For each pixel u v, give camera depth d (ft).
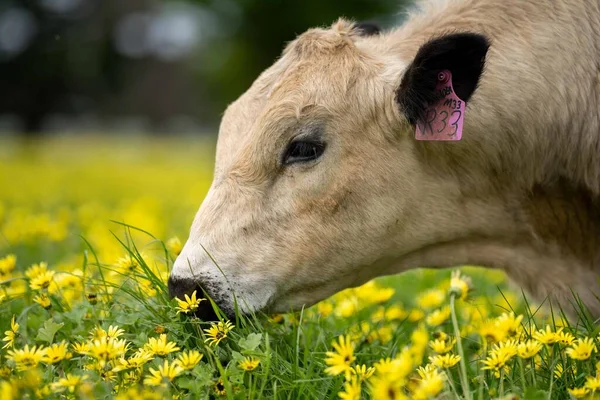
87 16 158.61
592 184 18.10
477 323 18.38
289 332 16.78
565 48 17.80
